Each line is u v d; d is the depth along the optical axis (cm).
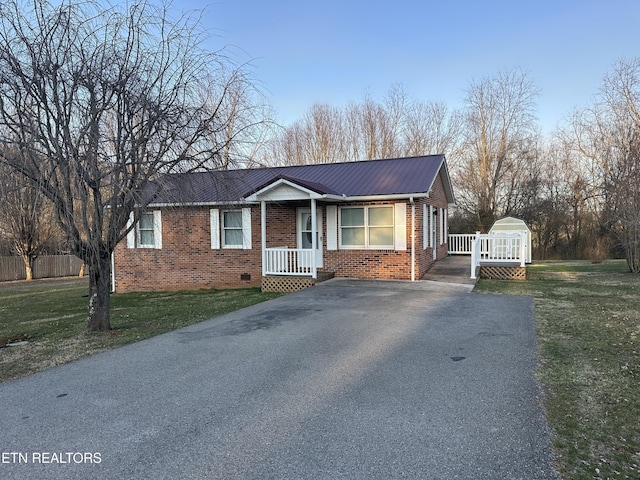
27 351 660
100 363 582
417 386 467
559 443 338
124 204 773
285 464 311
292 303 1022
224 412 406
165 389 472
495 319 810
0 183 635
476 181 3169
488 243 1698
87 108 700
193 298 1336
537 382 475
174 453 331
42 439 359
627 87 2142
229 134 869
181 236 1647
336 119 3547
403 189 1352
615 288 1248
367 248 1423
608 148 2109
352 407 413
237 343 667
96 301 800
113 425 383
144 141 745
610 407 408
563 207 3114
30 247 2555
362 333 711
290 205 1521
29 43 667
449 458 316
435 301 1012
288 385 477
